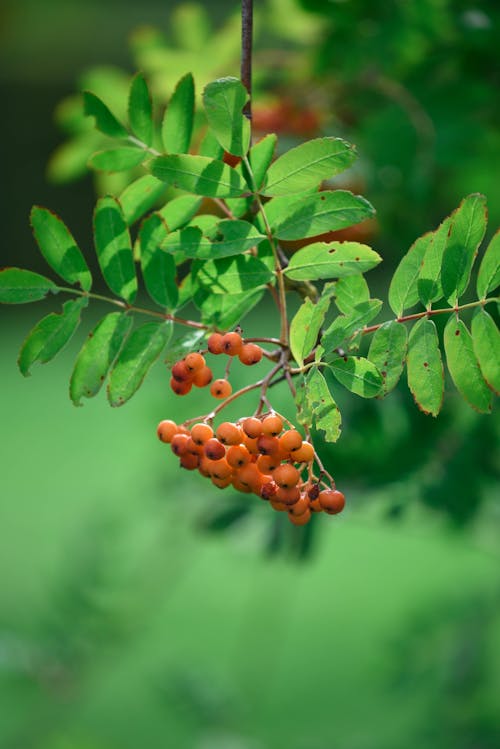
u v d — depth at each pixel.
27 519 3.55
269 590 2.73
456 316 0.90
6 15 5.70
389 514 1.16
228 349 0.90
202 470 0.91
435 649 1.41
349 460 1.19
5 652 1.48
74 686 1.52
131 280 0.93
